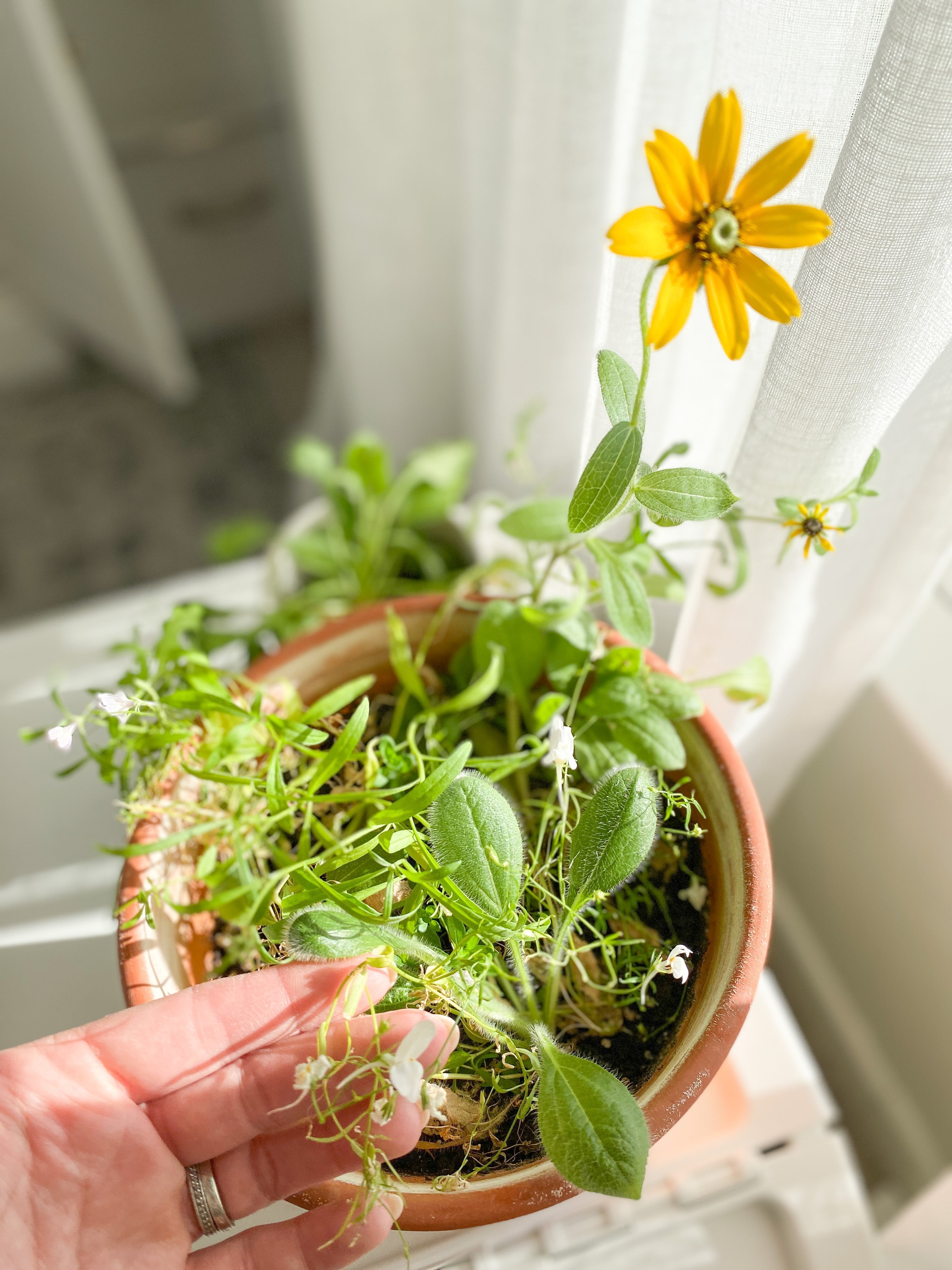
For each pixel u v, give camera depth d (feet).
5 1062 0.95
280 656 1.20
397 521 1.89
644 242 0.82
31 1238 0.94
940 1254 1.75
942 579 1.65
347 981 0.91
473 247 1.94
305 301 4.14
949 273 0.85
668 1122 0.86
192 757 1.12
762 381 0.98
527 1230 1.20
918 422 1.02
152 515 3.69
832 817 1.86
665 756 1.03
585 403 1.68
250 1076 0.97
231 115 3.22
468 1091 1.00
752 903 0.95
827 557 1.13
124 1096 0.96
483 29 1.56
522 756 1.07
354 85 1.76
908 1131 1.86
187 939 1.11
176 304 3.86
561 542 1.17
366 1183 0.85
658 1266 1.27
